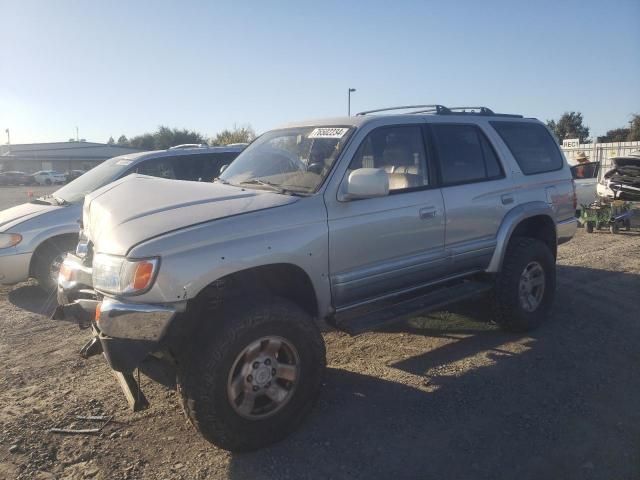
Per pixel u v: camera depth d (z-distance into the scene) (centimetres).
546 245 577
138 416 399
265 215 366
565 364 472
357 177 387
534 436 361
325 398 417
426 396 418
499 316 533
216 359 326
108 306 324
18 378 468
